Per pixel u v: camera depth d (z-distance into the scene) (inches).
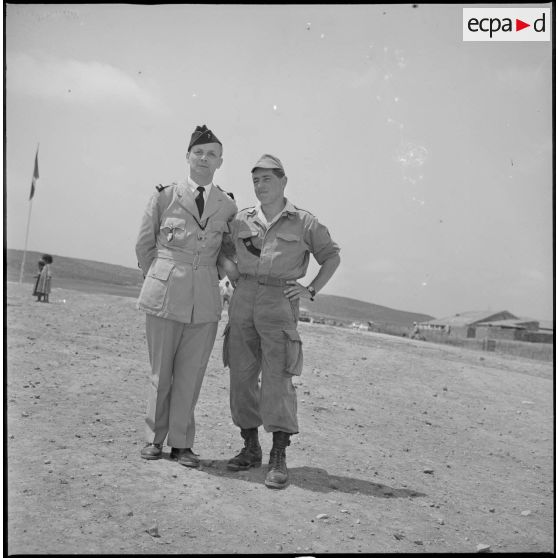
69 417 190.2
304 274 170.6
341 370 367.9
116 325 387.9
